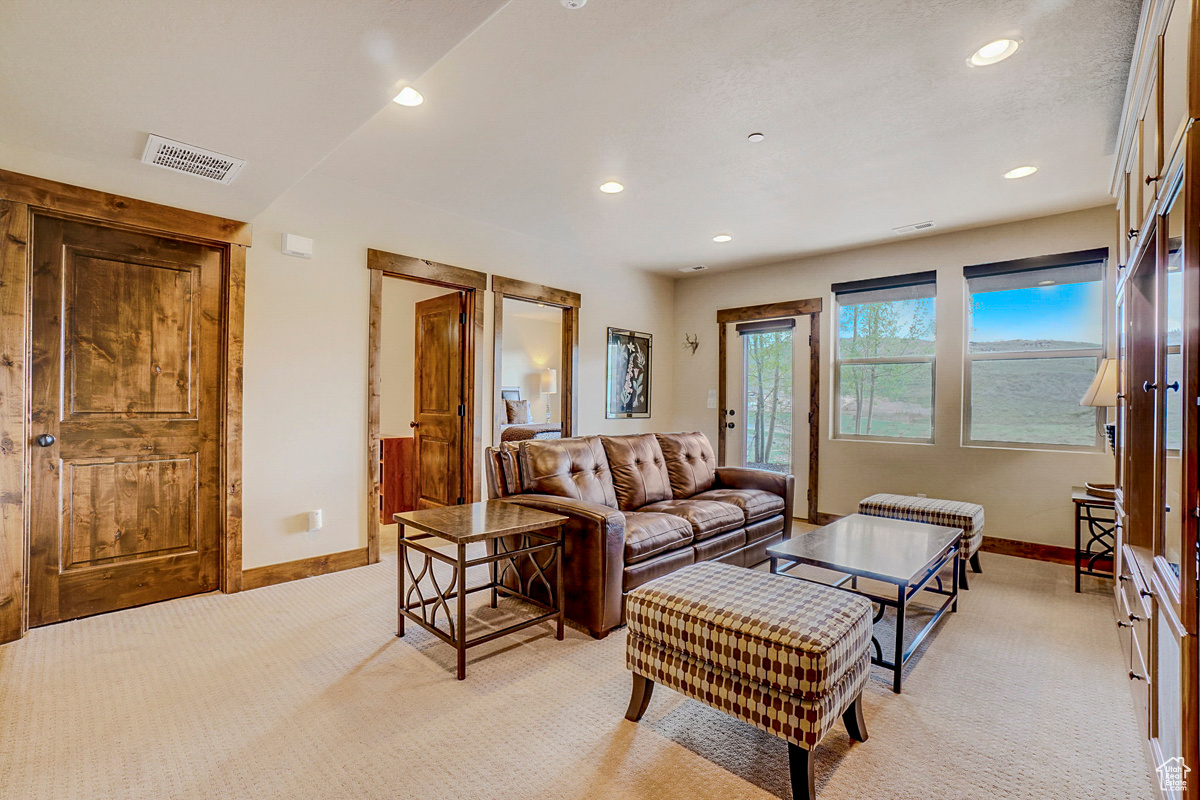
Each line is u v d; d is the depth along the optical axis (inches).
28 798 59.0
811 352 202.1
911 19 74.9
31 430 99.3
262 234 124.6
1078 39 78.4
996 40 79.2
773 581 76.7
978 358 168.1
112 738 69.6
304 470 131.3
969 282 169.9
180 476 117.1
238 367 120.6
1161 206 58.1
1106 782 63.0
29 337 97.5
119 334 109.3
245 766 64.6
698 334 236.8
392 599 118.5
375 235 143.3
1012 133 107.1
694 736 71.8
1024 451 157.5
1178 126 51.5
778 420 213.0
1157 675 60.1
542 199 146.9
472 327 166.9
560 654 95.1
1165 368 56.6
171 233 111.1
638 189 138.7
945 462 171.3
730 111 100.0
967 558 126.6
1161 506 57.6
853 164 122.0
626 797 60.2
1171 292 54.3
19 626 96.7
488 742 69.9
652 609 71.7
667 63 85.6
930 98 95.0
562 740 70.6
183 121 85.1
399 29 64.3
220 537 121.4
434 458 183.9
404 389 231.1
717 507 133.7
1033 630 104.9
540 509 110.2
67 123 85.7
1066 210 150.4
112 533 109.1
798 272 206.8
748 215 157.3
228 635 99.7
